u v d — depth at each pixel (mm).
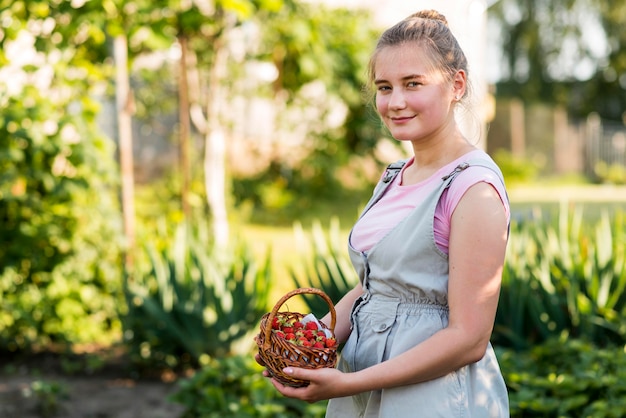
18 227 5242
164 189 10164
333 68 8914
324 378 1752
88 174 5191
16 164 5051
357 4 11969
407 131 1837
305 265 4738
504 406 1907
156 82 9023
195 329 4863
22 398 4551
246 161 12336
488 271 1745
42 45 5094
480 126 1983
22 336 5352
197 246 5086
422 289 1829
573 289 4438
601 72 20312
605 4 19641
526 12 20172
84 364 5215
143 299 4852
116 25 5055
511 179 19062
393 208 1917
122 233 5570
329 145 11484
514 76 20703
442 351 1739
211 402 3730
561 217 5016
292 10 7715
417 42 1817
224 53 7461
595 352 3756
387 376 1752
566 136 20891
